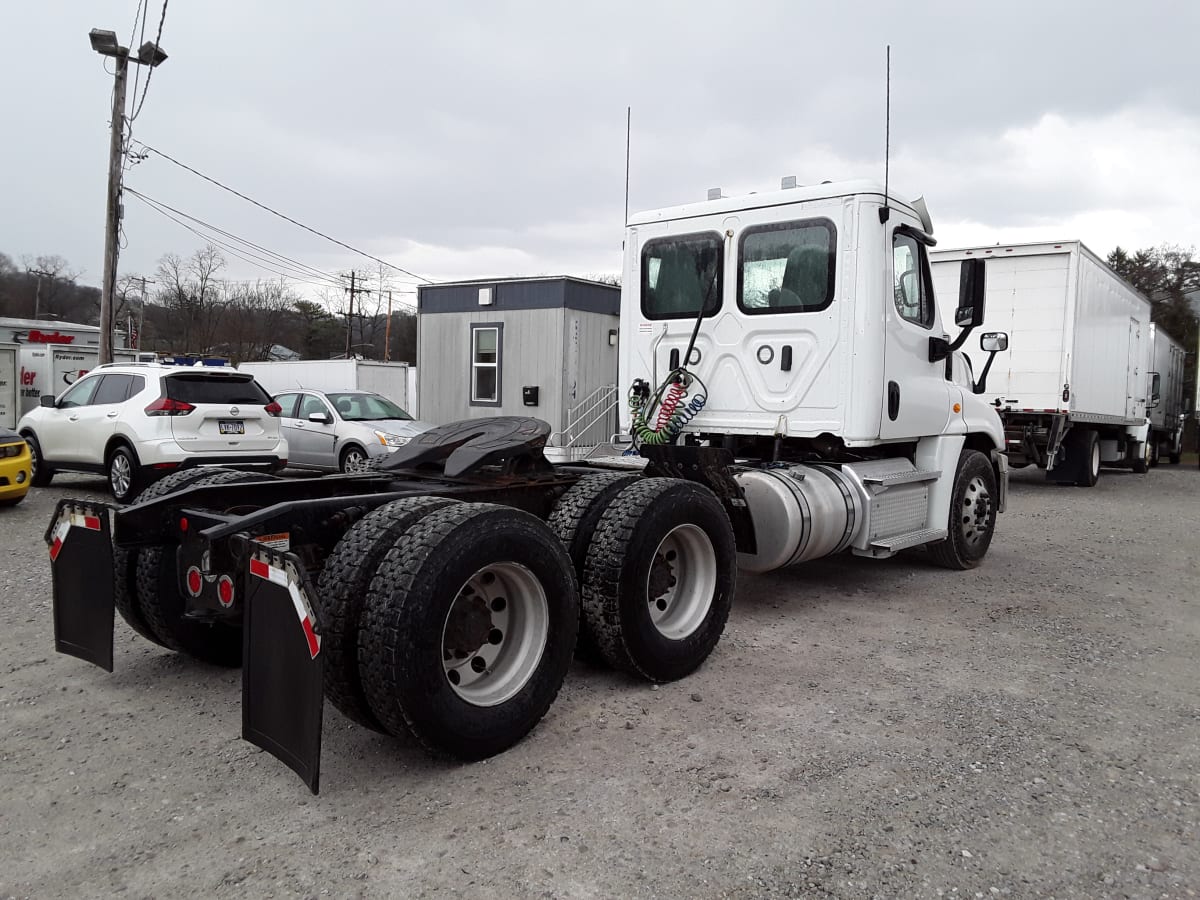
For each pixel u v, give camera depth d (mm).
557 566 3736
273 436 11359
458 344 14680
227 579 3609
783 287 5977
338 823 3008
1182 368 26438
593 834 2934
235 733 3758
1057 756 3605
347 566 3301
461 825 2992
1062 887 2664
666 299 6531
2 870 2719
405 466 4699
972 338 13820
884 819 3047
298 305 64938
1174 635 5477
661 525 4293
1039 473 18344
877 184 5703
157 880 2662
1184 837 2969
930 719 3984
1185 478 18734
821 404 5844
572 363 13703
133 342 51500
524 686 3631
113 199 17438
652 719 3955
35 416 12203
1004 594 6480
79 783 3297
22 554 7512
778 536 5367
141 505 4051
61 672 4516
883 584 6754
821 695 4285
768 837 2920
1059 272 13078
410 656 3152
